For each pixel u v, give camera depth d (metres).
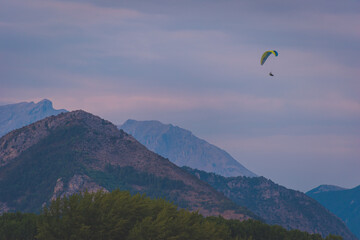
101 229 85.25
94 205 89.50
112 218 86.19
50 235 85.81
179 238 89.12
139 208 92.25
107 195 92.56
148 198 98.81
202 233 93.25
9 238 99.50
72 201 89.88
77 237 84.19
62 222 86.56
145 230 86.19
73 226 85.94
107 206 89.88
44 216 89.06
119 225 85.69
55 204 89.94
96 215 87.44
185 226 91.25
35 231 99.69
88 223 86.38
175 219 92.06
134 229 86.12
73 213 87.19
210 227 96.69
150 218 87.62
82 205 88.00
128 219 88.56
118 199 91.50
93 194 92.56
